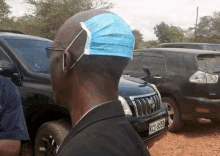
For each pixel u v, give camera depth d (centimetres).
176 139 440
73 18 61
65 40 59
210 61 447
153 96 319
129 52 59
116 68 58
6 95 130
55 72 64
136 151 52
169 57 494
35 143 259
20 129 131
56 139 231
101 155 46
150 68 520
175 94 463
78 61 57
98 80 57
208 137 449
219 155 368
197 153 378
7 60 305
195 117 445
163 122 321
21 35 362
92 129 51
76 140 50
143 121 281
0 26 1986
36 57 314
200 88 435
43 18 1656
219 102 430
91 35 55
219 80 435
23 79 285
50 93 257
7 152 128
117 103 57
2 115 129
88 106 57
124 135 53
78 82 58
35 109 267
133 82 332
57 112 256
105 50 55
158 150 391
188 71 456
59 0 1675
